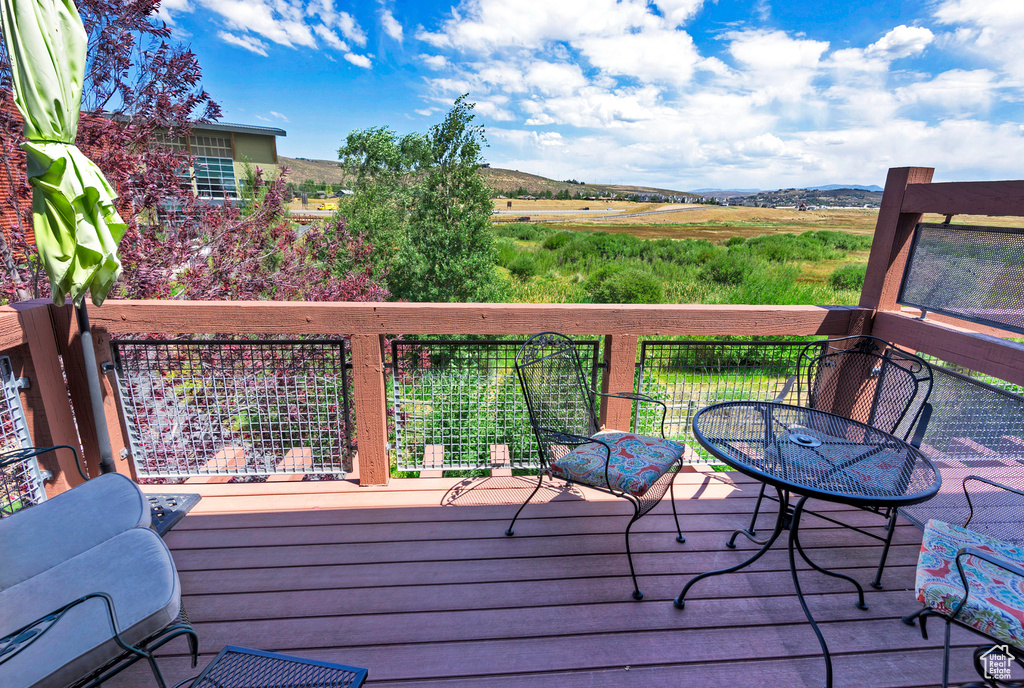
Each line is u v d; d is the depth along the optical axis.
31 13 1.53
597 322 2.46
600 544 2.13
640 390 2.69
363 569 1.95
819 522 2.35
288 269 6.61
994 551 1.46
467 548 2.09
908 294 2.47
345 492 2.53
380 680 1.45
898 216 2.43
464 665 1.51
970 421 2.06
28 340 2.08
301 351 2.49
